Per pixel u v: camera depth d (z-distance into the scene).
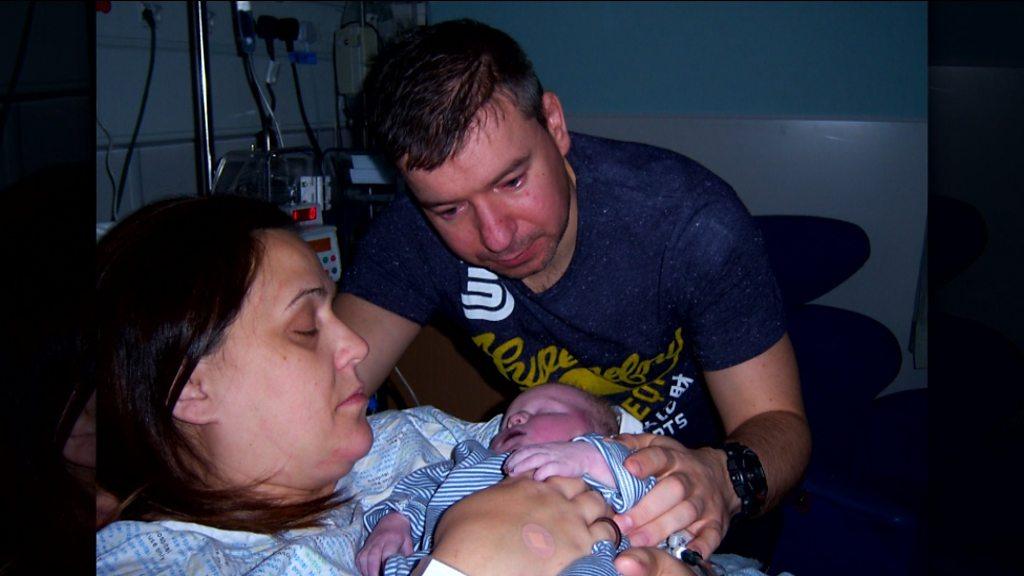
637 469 0.94
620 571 0.83
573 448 0.98
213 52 1.96
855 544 1.29
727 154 2.63
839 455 1.60
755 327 1.20
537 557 0.82
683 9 2.65
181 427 0.89
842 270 1.72
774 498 1.10
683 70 2.69
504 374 1.44
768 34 2.58
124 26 1.70
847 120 2.51
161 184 1.81
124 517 0.90
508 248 1.02
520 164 0.97
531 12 2.82
